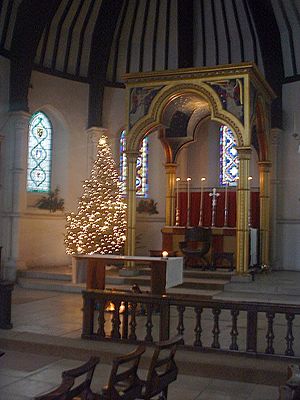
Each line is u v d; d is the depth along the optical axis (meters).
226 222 18.20
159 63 19.38
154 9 18.73
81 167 18.81
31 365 7.54
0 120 16.36
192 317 10.88
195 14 18.83
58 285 14.45
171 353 5.53
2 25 16.19
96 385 6.67
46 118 18.52
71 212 18.28
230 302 7.70
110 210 16.61
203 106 16.97
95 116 18.66
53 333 9.02
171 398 6.26
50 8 16.16
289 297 12.54
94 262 10.93
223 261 16.67
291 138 18.33
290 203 18.25
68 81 18.55
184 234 17.14
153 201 19.50
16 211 16.48
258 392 6.56
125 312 8.50
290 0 17.34
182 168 20.28
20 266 16.50
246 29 18.56
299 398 4.23
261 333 9.39
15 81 16.48
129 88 15.41
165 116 15.99
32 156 18.11
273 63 18.16
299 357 7.32
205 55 19.20
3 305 9.33
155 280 10.59
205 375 7.22
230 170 19.91
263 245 17.08
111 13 17.92
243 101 14.23
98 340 8.45
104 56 18.45
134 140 15.36
